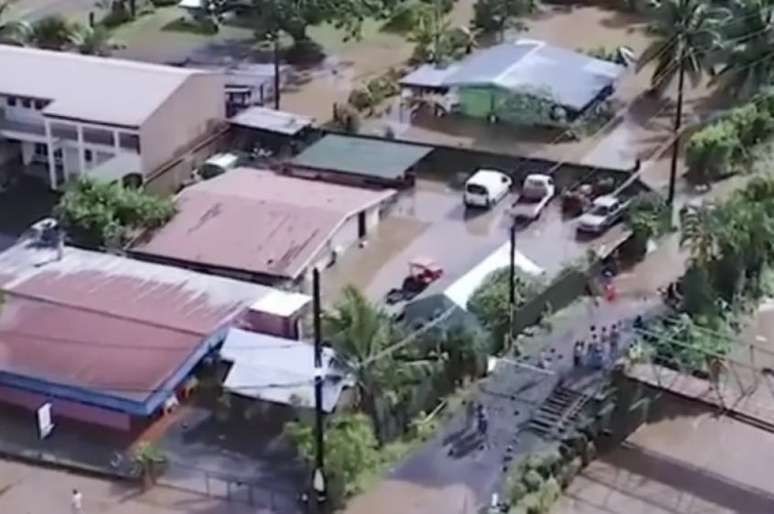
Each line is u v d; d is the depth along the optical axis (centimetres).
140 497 5153
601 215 6938
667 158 7675
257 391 5447
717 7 8138
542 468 5125
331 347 5475
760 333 6112
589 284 6328
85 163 7288
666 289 6325
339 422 5162
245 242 6519
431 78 8356
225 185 7062
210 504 5100
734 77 8162
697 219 6362
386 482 5162
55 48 8962
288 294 6059
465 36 9162
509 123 8056
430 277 6425
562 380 5584
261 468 5288
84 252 6412
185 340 5672
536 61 8431
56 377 5512
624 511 5062
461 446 5328
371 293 6388
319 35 9506
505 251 6475
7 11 9825
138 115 7119
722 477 5262
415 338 5569
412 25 9544
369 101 8319
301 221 6675
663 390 5600
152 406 5400
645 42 9425
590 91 8150
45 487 5225
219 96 7638
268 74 8462
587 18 9962
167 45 9369
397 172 7312
